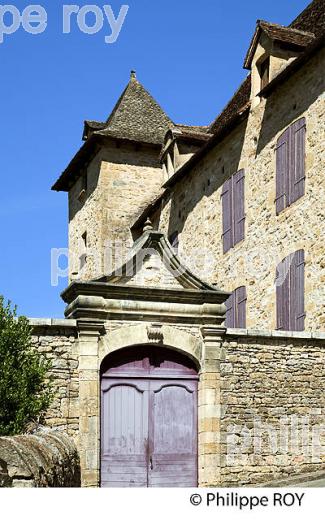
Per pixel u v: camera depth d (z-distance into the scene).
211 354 13.38
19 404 11.52
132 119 28.98
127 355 13.19
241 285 19.56
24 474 6.71
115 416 12.93
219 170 21.39
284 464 13.38
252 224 19.20
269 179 18.53
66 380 12.55
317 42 16.00
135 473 12.86
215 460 13.03
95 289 12.84
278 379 13.66
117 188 27.91
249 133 19.69
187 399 13.40
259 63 19.52
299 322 16.67
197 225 22.59
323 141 16.25
